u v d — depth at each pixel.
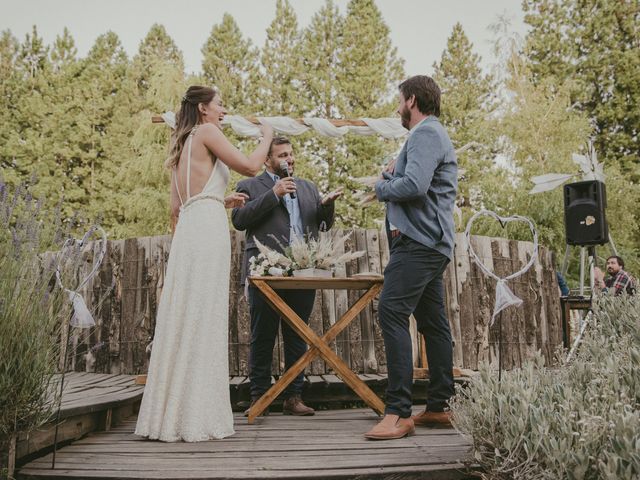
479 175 18.16
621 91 20.06
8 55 24.33
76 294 2.48
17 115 22.33
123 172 17.36
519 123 14.40
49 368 2.39
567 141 14.25
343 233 5.33
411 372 2.86
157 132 16.77
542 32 20.72
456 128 20.59
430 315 3.12
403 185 2.77
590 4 20.23
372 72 19.09
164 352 2.91
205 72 22.09
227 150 3.02
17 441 2.32
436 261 2.89
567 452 1.77
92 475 2.18
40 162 21.39
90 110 22.80
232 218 3.75
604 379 2.15
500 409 2.01
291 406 3.72
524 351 5.71
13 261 2.29
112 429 3.26
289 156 3.88
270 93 20.58
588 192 6.26
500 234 12.76
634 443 1.72
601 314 3.24
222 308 3.00
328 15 20.08
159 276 5.36
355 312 3.46
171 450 2.61
